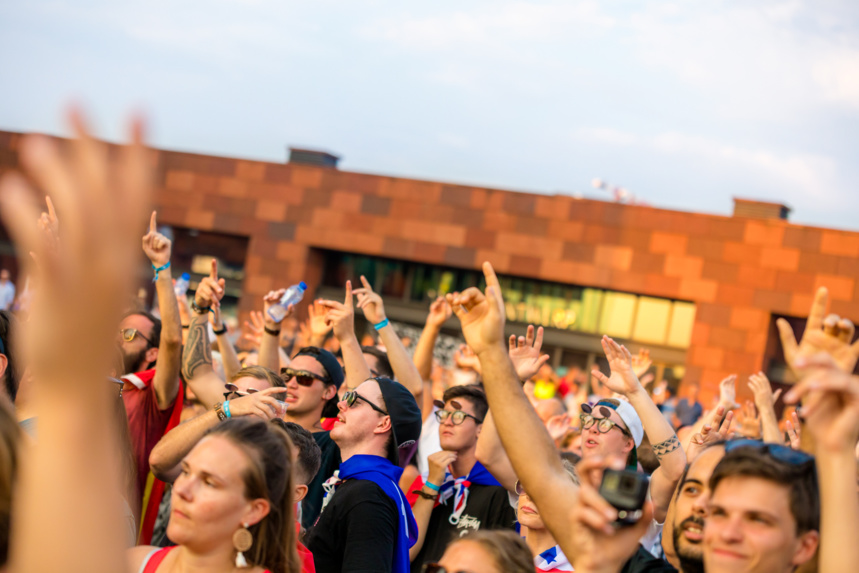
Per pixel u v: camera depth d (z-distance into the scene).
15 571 0.93
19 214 0.73
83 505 0.86
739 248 21.98
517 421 2.21
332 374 4.98
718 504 1.83
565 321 23.42
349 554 3.49
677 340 22.73
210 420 3.36
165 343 4.47
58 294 0.78
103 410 0.86
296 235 24.69
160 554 2.57
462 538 2.30
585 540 1.80
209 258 25.67
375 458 3.84
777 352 22.42
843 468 1.67
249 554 2.44
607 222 22.92
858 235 21.25
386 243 24.14
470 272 24.27
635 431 3.93
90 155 0.69
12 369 3.39
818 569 1.77
